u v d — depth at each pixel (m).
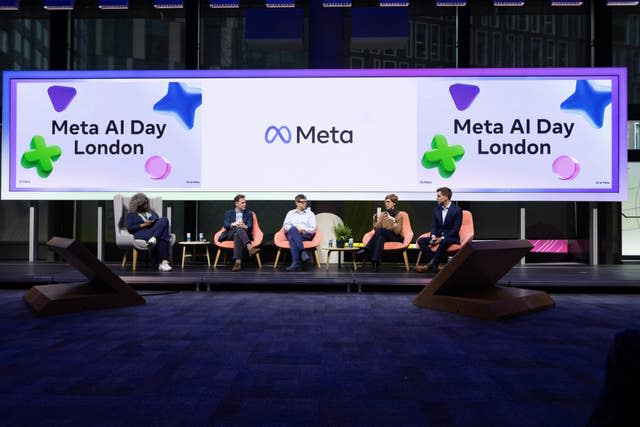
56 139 7.31
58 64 7.65
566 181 7.19
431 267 6.13
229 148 7.27
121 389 2.22
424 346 3.02
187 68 7.74
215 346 3.00
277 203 7.99
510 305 3.93
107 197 7.29
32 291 4.48
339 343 3.08
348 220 7.83
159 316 3.95
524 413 1.95
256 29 7.41
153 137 7.29
